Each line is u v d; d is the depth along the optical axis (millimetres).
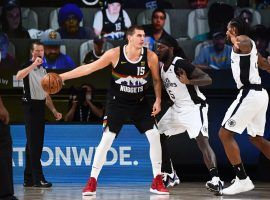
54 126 16938
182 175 17906
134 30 13211
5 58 18812
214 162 13750
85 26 20969
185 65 13750
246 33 13516
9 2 20703
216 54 19156
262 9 20938
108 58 13328
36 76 15172
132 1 21750
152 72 13664
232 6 21109
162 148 14977
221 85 17688
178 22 20953
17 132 16891
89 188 13797
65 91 17844
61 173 16828
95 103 17828
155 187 14211
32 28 21062
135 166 16828
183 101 14203
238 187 13703
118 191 14781
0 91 17812
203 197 13492
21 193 14375
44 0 21875
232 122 13406
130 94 13523
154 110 13664
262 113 13727
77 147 16922
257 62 13703
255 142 14281
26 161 15805
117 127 13672
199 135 13953
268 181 17266
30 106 15242
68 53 19406
